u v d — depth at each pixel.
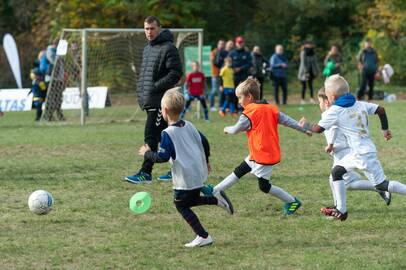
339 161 13.47
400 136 26.62
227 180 14.21
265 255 11.42
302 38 66.44
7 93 46.41
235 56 37.12
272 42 66.12
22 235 12.89
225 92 37.22
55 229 13.34
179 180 11.94
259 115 13.90
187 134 12.00
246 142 26.06
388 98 47.28
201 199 12.16
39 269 10.83
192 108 42.66
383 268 10.52
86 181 18.31
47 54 37.16
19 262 11.20
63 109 42.59
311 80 45.38
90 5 58.50
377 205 15.02
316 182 17.84
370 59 45.34
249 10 68.06
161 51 17.55
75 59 39.72
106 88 44.19
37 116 37.22
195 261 11.13
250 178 18.44
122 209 14.98
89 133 29.94
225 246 12.02
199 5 61.69
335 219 13.80
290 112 38.22
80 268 10.85
